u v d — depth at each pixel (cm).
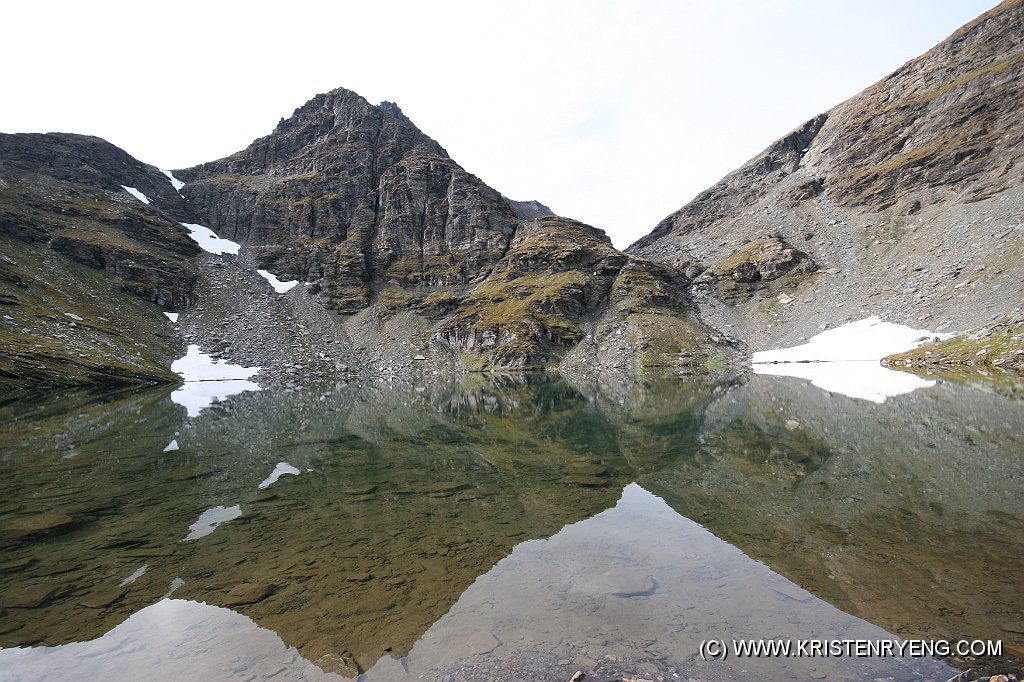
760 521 1498
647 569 1184
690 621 948
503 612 993
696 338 11069
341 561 1264
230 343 11081
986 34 15050
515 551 1319
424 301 14550
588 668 810
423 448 2955
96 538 1441
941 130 13475
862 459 2245
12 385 6719
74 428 3750
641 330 11419
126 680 779
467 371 11131
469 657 843
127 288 11681
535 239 16038
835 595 1024
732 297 12962
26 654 854
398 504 1780
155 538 1438
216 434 3497
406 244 16825
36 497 1880
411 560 1265
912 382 5241
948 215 10806
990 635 857
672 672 795
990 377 5091
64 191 14250
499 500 1822
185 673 798
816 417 3578
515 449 2906
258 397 6625
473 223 16938
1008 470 1959
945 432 2766
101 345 8956
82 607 1031
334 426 3931
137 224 14312
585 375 10025
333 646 879
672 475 2159
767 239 14388
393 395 6962
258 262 15788
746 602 1012
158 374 8725
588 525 1520
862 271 11306
